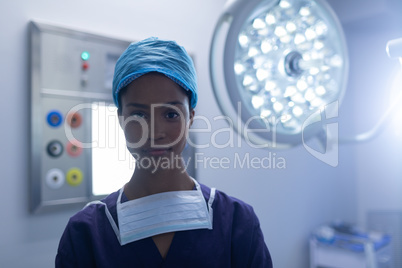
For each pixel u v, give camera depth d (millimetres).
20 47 1181
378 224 2127
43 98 1198
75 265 604
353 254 1788
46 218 1230
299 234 2035
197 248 613
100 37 1307
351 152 2436
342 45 525
